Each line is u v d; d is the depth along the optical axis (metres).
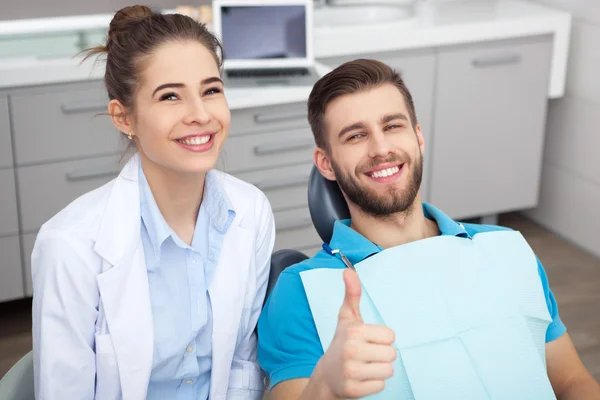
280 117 3.00
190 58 1.39
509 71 3.48
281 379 1.49
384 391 1.46
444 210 3.60
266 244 1.63
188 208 1.51
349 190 1.62
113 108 1.45
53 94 2.90
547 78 3.54
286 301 1.54
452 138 3.50
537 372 1.53
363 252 1.58
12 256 3.02
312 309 1.50
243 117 2.96
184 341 1.48
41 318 1.41
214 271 1.52
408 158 1.60
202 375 1.54
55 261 1.41
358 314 1.16
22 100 2.87
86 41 3.11
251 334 1.62
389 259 1.56
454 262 1.58
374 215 1.62
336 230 1.64
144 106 1.39
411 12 3.53
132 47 1.39
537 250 3.63
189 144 1.40
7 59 2.91
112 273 1.42
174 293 1.49
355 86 1.60
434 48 3.34
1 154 2.91
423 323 1.51
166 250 1.49
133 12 1.44
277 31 3.10
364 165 1.59
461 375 1.49
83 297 1.42
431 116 3.43
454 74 3.40
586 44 3.46
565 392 1.61
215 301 1.51
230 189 1.58
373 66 1.62
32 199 2.99
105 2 3.35
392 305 1.52
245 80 3.00
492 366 1.51
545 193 3.82
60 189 3.01
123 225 1.45
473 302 1.55
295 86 2.93
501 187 3.66
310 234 3.19
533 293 1.59
